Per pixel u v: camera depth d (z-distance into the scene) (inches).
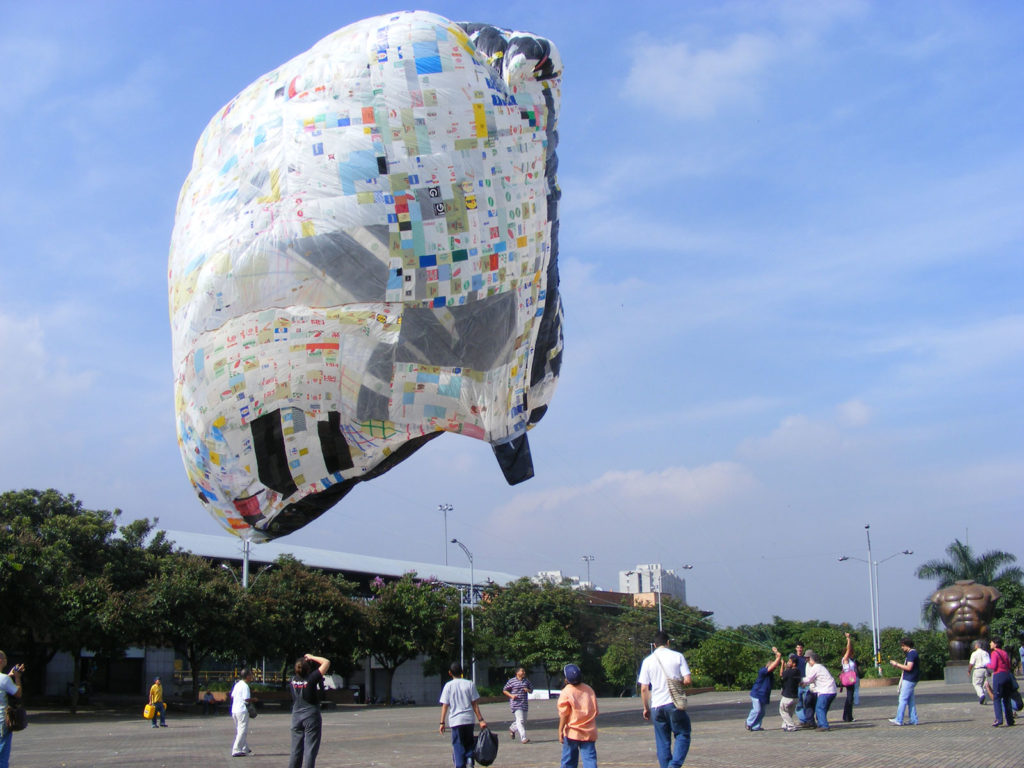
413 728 1165.1
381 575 3063.5
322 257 710.5
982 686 1048.8
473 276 740.0
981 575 2444.6
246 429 767.1
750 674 2546.8
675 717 468.8
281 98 750.5
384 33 752.3
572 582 2876.5
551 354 894.4
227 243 726.5
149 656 2306.8
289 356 741.3
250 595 1941.4
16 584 1489.9
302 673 488.1
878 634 2554.1
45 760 756.0
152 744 946.1
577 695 449.7
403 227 719.1
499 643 2561.5
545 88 798.5
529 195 777.6
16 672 462.9
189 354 757.9
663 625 2918.3
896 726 786.2
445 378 767.7
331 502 864.9
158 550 1966.0
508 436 811.4
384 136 725.9
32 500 1814.7
